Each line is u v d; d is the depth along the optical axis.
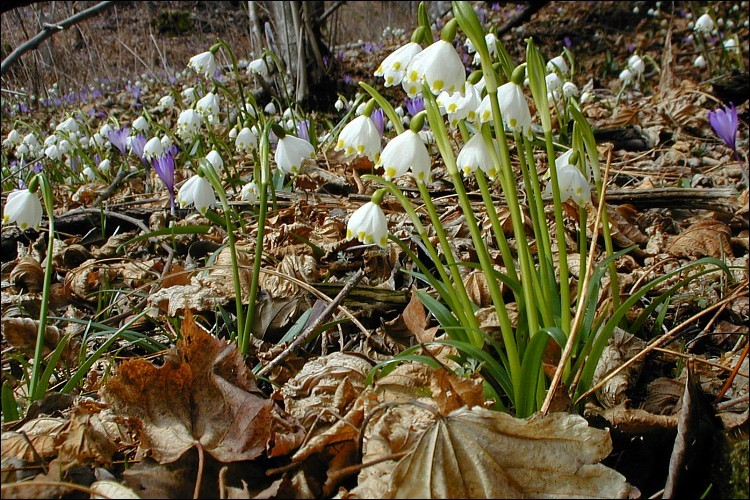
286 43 1.72
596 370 0.46
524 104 0.40
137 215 0.88
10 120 1.93
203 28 2.80
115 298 0.66
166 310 0.59
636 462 0.40
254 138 0.78
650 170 0.97
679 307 0.55
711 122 0.41
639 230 0.72
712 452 0.37
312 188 0.93
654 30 2.51
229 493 0.36
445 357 0.44
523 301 0.43
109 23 2.49
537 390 0.41
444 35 0.38
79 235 0.85
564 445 0.36
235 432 0.39
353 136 0.43
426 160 0.40
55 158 1.26
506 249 0.41
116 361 0.53
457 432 0.36
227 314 0.54
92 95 2.16
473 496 0.35
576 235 0.72
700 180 0.89
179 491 0.37
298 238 0.67
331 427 0.39
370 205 0.41
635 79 1.81
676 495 0.36
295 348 0.49
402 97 1.91
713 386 0.44
